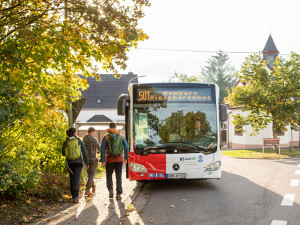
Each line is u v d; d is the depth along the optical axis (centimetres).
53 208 716
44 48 586
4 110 589
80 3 608
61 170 992
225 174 1282
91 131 895
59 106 838
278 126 2461
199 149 947
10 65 581
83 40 620
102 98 5209
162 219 648
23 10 634
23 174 724
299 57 2353
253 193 892
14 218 619
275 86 2338
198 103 975
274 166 1541
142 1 631
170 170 935
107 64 711
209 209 724
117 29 625
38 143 732
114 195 872
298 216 647
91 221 617
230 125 3816
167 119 960
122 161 838
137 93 970
